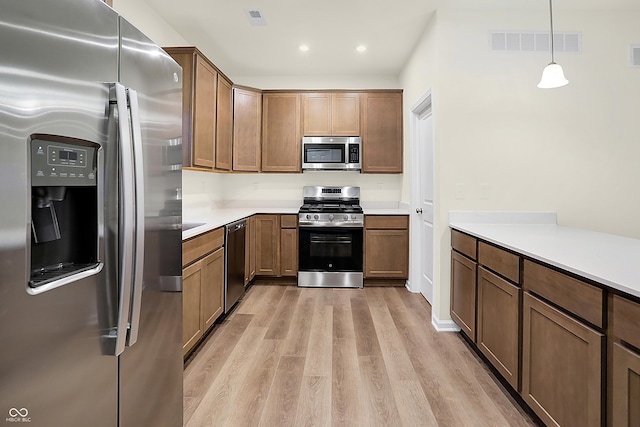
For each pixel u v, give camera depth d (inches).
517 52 111.7
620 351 46.0
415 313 129.0
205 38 140.2
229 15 121.7
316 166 171.8
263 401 75.1
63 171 34.0
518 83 111.7
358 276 162.1
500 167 112.1
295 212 165.8
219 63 167.8
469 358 94.7
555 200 112.0
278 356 95.3
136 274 42.1
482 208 112.5
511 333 73.7
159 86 50.9
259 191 188.7
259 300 143.8
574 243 75.3
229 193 188.5
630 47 111.1
